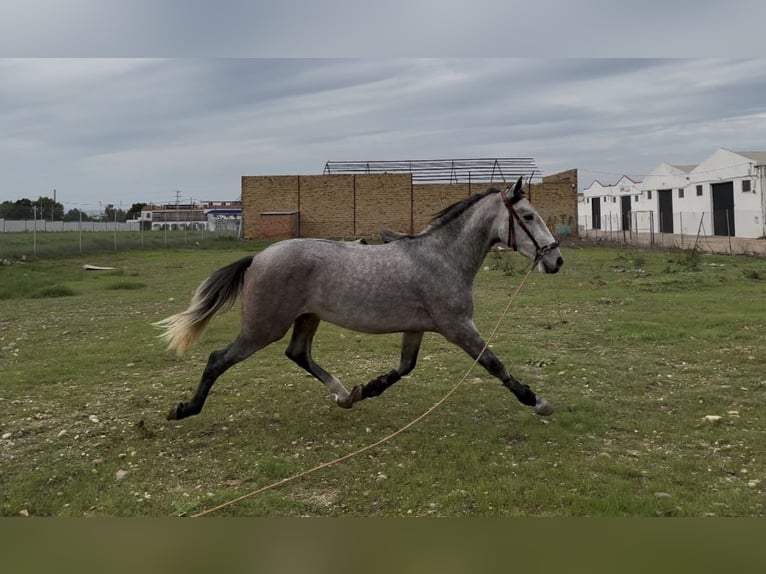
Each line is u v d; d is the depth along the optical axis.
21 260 23.73
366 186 42.09
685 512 3.98
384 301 5.45
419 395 6.74
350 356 8.75
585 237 40.53
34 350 9.25
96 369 8.12
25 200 43.94
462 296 5.59
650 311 12.03
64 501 4.29
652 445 5.29
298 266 5.41
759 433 5.47
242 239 41.00
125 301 14.25
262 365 8.27
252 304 5.45
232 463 4.95
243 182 42.12
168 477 4.70
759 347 8.77
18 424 5.91
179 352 5.68
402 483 4.52
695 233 50.94
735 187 45.44
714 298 13.49
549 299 13.77
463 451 5.12
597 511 4.02
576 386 7.10
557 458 4.97
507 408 6.28
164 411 6.28
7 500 4.28
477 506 4.13
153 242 33.97
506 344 9.18
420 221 42.03
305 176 42.09
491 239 5.84
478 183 41.88
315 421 5.93
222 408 6.34
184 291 15.93
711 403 6.40
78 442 5.43
